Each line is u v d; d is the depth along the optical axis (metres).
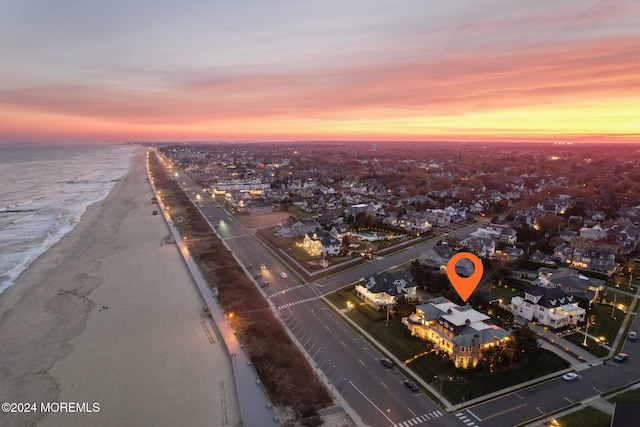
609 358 77.94
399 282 103.56
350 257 140.00
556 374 72.69
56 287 117.12
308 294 110.12
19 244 165.25
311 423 60.78
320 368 75.38
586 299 96.81
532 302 93.81
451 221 195.00
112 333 90.19
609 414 62.19
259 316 96.25
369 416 62.72
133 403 66.88
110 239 168.62
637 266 126.00
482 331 77.75
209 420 62.62
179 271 129.88
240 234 177.38
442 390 68.75
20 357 81.12
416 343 83.62
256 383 71.06
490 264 125.50
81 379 73.56
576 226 175.88
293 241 162.38
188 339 87.44
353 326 91.44
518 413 63.00
